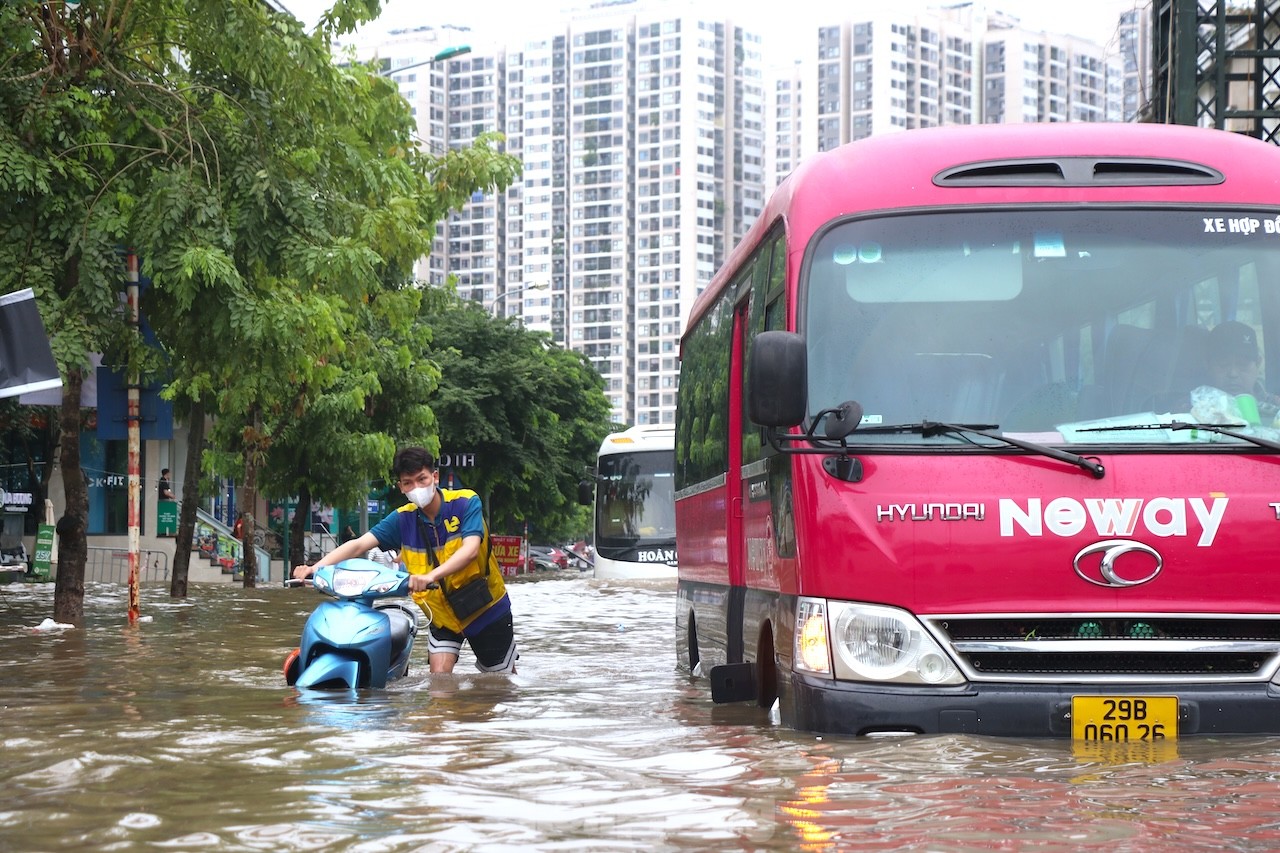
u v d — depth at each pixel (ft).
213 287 45.85
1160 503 19.66
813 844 13.23
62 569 50.47
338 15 52.01
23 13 45.65
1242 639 19.65
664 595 80.64
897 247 21.42
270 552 143.13
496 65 593.01
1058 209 21.44
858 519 19.89
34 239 44.32
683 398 40.11
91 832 13.55
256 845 13.02
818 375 20.89
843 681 19.77
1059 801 15.26
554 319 597.52
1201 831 13.82
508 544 140.97
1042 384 20.57
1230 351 20.67
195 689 28.40
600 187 589.73
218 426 102.83
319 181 50.44
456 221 605.31
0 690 28.66
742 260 28.89
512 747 19.15
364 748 18.99
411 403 110.32
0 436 108.06
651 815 14.52
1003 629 19.63
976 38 585.22
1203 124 75.31
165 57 52.31
